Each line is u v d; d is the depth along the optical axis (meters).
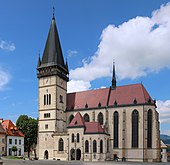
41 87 130.25
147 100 116.06
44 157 121.31
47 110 126.19
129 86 124.81
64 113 131.38
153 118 114.25
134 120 115.44
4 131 132.00
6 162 77.19
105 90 129.62
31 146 153.62
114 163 89.19
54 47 132.12
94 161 103.06
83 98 133.00
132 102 117.94
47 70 130.25
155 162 104.69
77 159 111.75
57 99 126.44
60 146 117.06
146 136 111.56
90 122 114.69
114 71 131.75
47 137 122.94
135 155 111.88
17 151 137.25
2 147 127.88
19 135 140.25
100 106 124.38
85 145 110.75
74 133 114.06
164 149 164.12
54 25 136.62
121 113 118.69
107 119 121.19
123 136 115.56
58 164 77.00
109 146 117.25
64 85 134.75
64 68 135.50
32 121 151.62
